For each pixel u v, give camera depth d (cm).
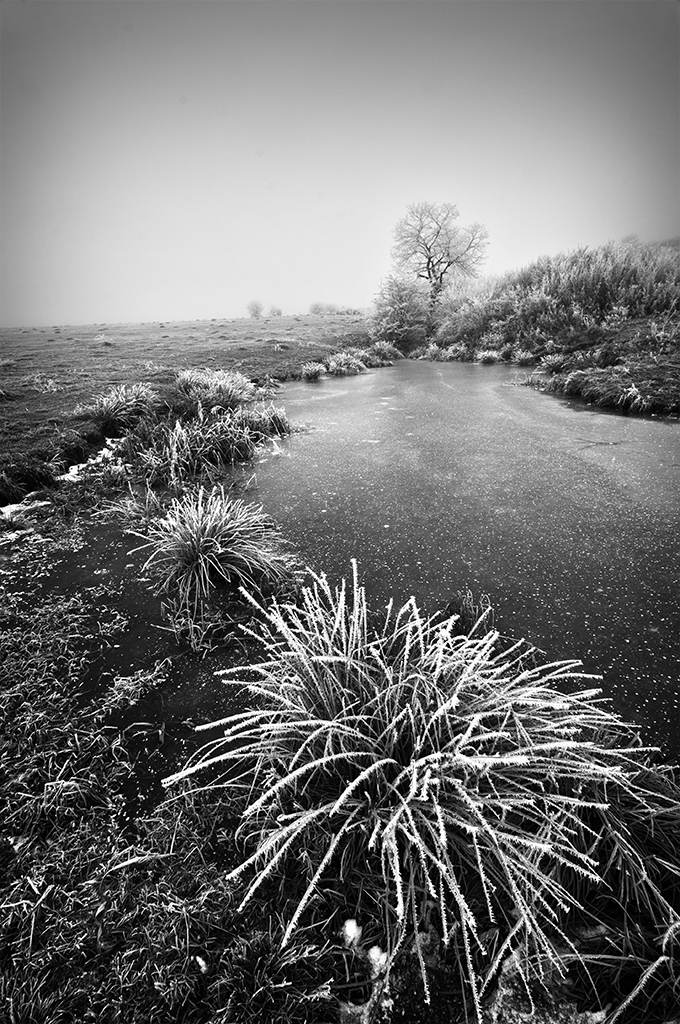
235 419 645
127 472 517
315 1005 123
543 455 552
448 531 378
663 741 191
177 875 150
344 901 142
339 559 343
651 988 124
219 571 303
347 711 171
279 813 158
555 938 133
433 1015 121
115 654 252
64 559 351
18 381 870
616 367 874
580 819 150
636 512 398
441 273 2466
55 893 147
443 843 125
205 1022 120
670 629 258
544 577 311
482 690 185
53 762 190
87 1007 124
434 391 984
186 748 197
